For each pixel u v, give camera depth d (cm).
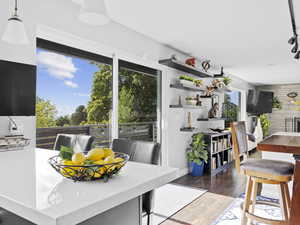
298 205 73
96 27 278
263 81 834
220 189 357
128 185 87
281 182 198
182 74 459
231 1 245
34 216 65
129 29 325
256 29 325
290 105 884
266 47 413
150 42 365
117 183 89
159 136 401
